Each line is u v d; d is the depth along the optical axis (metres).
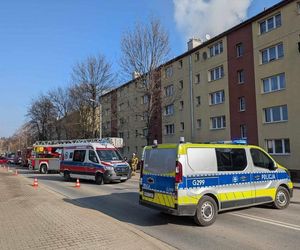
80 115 48.62
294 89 25.50
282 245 6.96
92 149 21.98
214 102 34.84
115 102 57.56
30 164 39.78
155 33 35.94
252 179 10.20
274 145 27.45
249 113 29.92
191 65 38.22
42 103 71.62
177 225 8.91
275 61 27.33
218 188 9.32
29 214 9.40
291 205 11.81
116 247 6.21
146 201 9.79
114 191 16.86
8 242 6.50
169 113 42.44
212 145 9.52
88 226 7.88
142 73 35.97
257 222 9.10
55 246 6.25
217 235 7.83
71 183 21.70
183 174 8.80
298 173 24.75
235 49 31.84
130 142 53.16
